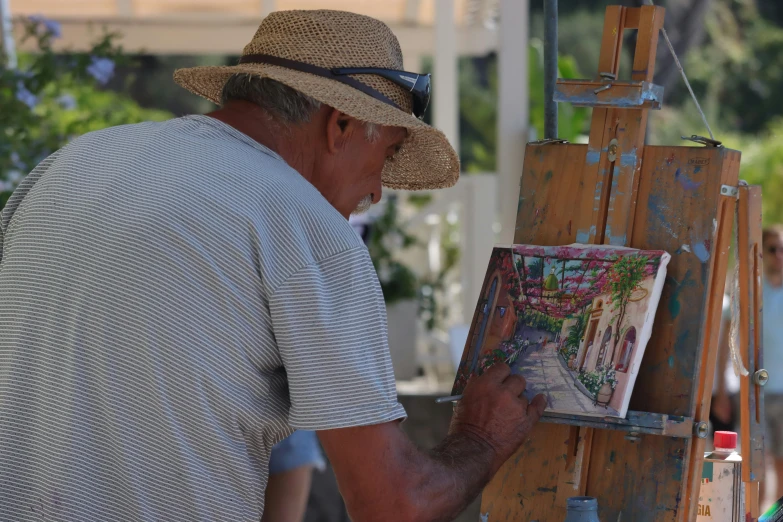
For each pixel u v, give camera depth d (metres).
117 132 3.08
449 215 11.43
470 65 34.28
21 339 2.89
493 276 3.49
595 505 3.10
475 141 33.06
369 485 2.76
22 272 2.93
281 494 5.33
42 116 7.44
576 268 3.31
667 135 32.97
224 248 2.73
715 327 3.19
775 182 22.75
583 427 3.33
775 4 38.59
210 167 2.85
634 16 3.39
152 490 2.74
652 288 3.12
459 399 3.22
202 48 12.57
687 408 3.08
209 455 2.74
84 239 2.83
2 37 8.42
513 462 3.48
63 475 2.76
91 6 11.73
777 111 36.28
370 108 3.04
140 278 2.75
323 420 2.69
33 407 2.85
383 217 10.00
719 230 3.24
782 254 9.24
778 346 9.25
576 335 3.23
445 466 2.92
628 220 3.33
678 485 3.12
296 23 3.15
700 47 36.69
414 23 12.96
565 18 36.97
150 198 2.81
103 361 2.75
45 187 3.00
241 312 2.72
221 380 2.72
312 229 2.82
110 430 2.75
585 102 3.33
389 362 2.82
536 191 3.61
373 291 2.83
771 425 9.23
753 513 3.43
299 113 3.07
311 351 2.72
